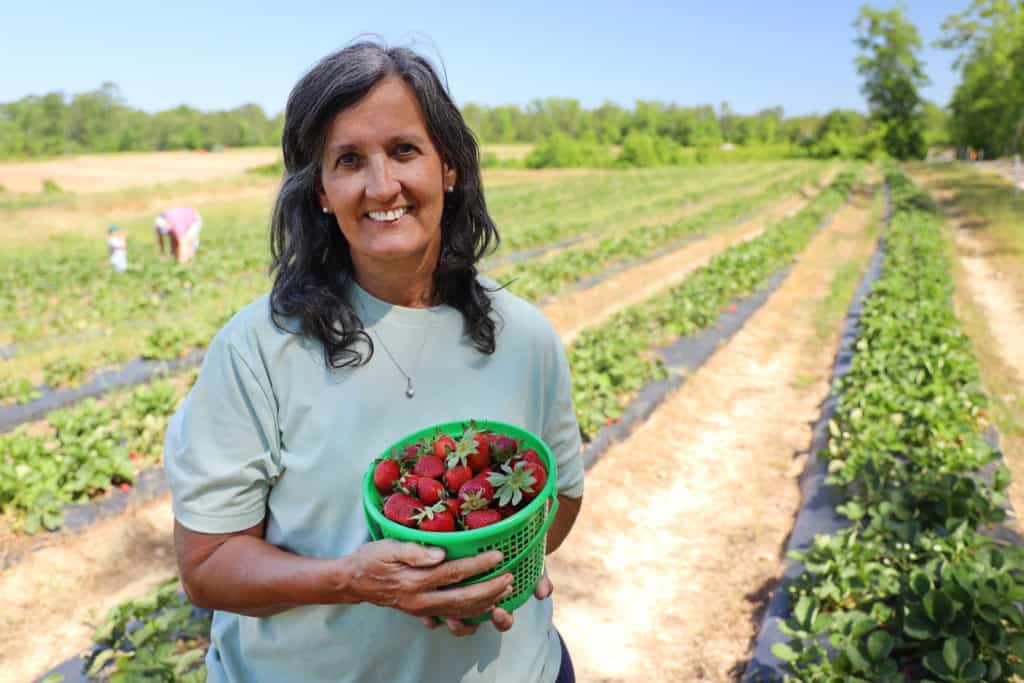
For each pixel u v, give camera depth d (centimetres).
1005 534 509
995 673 344
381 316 151
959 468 570
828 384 917
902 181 3738
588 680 432
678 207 3108
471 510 137
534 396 169
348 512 148
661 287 1490
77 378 916
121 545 581
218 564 140
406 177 138
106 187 4991
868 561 452
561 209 3153
